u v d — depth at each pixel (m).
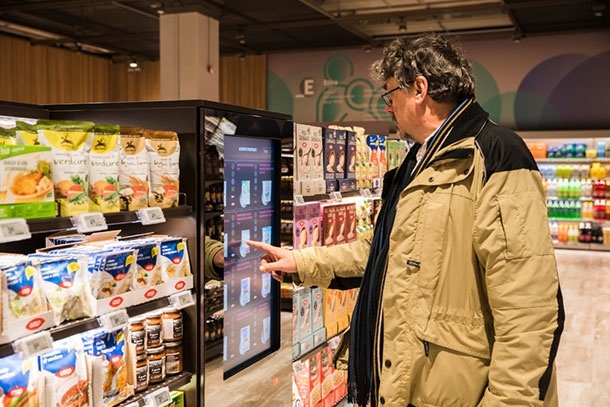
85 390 1.92
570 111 13.16
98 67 16.36
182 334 2.38
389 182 2.20
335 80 15.02
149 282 2.15
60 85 15.06
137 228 2.45
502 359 1.71
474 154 1.84
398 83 2.00
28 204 1.76
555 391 1.77
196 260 2.35
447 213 1.84
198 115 2.32
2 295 1.62
